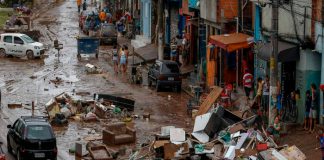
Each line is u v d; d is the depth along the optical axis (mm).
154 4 65062
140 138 32031
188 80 48406
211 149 27078
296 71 32062
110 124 31859
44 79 48469
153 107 39562
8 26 74438
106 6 98812
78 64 56375
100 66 55562
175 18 60000
